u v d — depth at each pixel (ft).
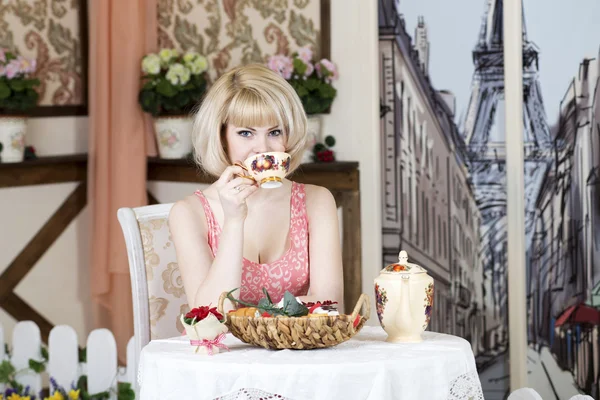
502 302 13.39
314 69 14.40
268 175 7.53
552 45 12.69
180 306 9.57
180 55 16.34
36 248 16.16
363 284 14.51
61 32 16.58
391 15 14.10
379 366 6.49
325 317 6.80
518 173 12.92
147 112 15.58
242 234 7.91
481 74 13.35
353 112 14.42
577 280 12.67
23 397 11.80
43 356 12.14
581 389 12.70
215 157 8.35
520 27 12.82
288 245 8.80
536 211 13.01
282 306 7.11
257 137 8.18
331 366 6.43
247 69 8.32
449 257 13.92
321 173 14.58
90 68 16.08
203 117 8.34
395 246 14.44
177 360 6.76
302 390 6.44
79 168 16.71
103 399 11.67
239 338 7.14
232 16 15.70
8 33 15.71
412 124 14.11
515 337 13.14
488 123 13.34
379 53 14.28
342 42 14.44
